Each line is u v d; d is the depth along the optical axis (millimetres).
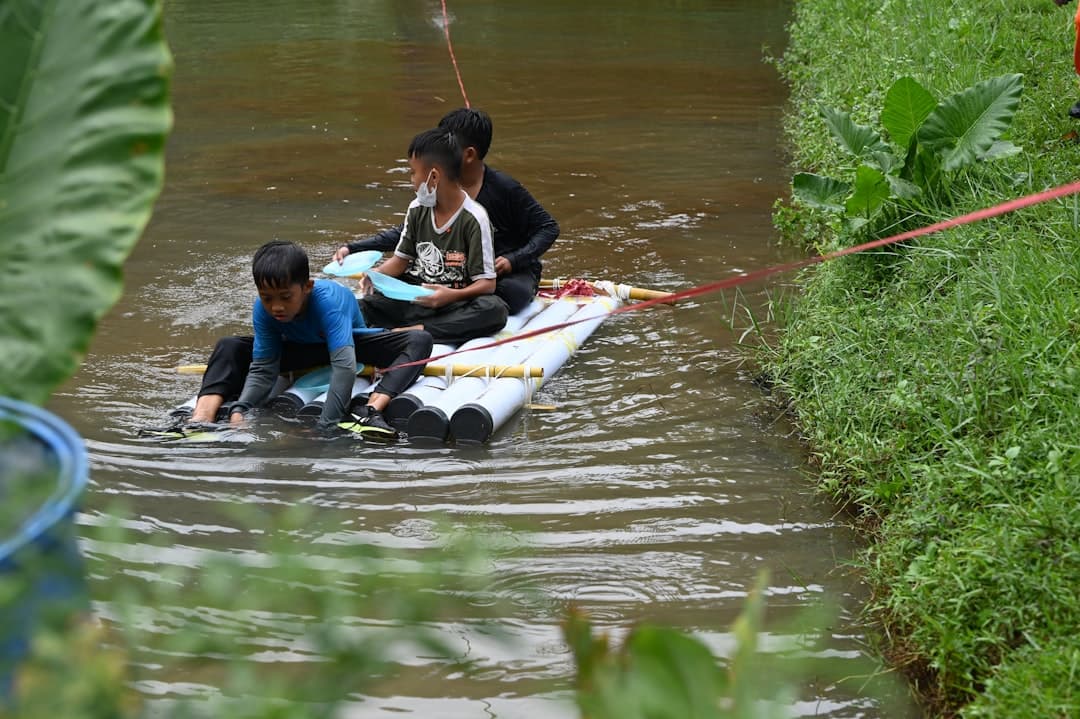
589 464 10344
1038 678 6414
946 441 9055
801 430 10930
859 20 26438
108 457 10352
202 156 21000
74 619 2895
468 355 12203
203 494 9695
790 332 12453
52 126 3707
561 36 32562
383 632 3143
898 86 13062
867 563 8406
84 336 3652
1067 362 9273
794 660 3416
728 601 8125
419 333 12039
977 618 7227
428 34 33125
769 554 8789
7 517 3307
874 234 13125
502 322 12969
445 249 12945
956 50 19250
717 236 16719
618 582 8359
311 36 32969
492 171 13859
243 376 11906
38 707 2559
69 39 3734
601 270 15430
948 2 23062
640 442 10773
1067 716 6004
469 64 28859
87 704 2611
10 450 3660
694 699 2559
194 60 29781
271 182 19422
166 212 17859
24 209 3686
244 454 10500
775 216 16766
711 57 29422
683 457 10445
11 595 2766
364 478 10070
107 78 3705
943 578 7496
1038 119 15695
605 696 2574
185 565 8383
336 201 18422
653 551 8820
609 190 18938
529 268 13891
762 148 21312
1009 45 19250
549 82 26812
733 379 12141
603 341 13242
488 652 7434
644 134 22328
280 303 11016
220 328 13617
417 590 3109
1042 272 10734
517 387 11508
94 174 3678
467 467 10297
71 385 11961
